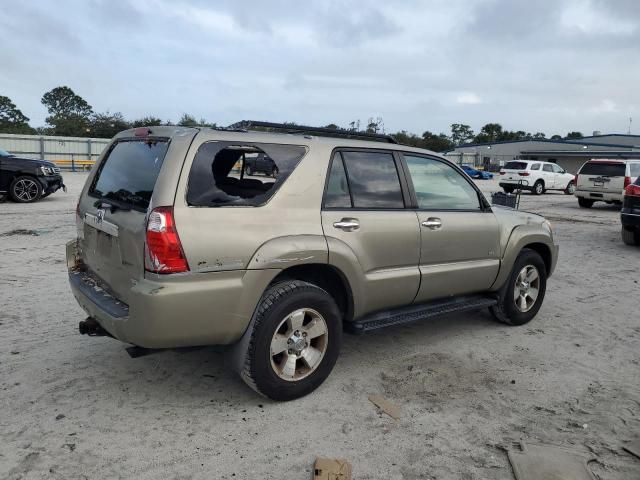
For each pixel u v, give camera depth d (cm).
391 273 404
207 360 425
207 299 315
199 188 319
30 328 485
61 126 6450
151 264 306
